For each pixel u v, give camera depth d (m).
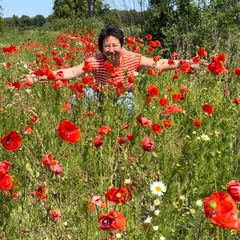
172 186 3.01
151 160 3.67
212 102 5.20
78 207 2.85
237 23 11.74
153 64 5.69
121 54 5.64
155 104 5.18
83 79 4.94
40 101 5.00
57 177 3.10
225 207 1.67
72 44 12.19
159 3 11.87
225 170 3.36
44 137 3.81
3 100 5.01
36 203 2.81
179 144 3.94
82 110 4.76
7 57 10.92
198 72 5.94
